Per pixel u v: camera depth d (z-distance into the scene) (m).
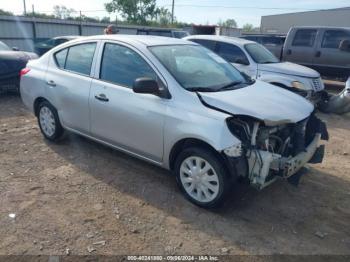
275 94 4.20
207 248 3.16
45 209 3.66
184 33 21.05
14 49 10.00
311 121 4.21
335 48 11.33
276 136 3.65
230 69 4.76
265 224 3.55
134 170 4.61
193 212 3.70
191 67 4.25
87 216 3.57
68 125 5.05
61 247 3.09
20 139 5.69
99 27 27.72
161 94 3.83
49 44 16.81
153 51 4.14
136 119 4.04
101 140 4.67
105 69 4.48
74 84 4.77
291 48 12.19
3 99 8.70
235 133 3.45
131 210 3.71
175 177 4.02
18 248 3.05
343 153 5.70
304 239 3.35
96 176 4.43
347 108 8.29
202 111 3.55
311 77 8.23
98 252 3.05
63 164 4.75
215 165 3.49
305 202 4.02
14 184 4.17
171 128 3.72
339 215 3.78
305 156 3.72
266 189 4.25
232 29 34.91
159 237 3.28
